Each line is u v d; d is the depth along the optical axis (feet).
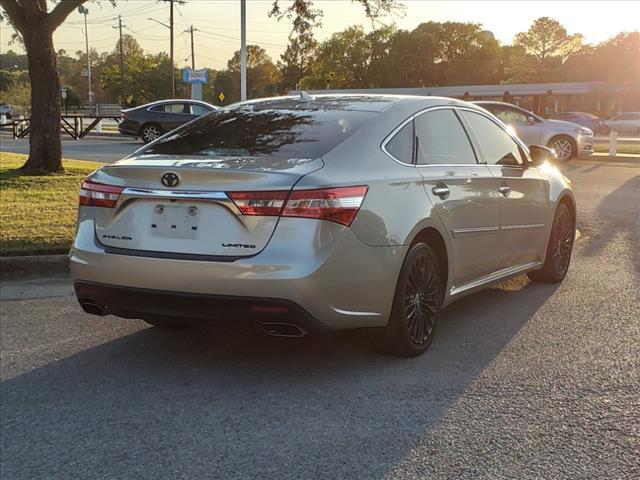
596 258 24.91
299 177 12.38
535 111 197.88
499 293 20.40
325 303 12.40
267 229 12.27
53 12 39.34
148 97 284.82
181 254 12.69
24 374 14.24
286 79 354.13
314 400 12.70
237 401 12.73
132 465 10.46
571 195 21.65
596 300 19.43
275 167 12.74
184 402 12.73
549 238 20.57
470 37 320.91
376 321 13.53
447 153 16.25
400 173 14.15
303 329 12.46
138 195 13.19
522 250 19.03
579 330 16.70
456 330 16.80
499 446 10.83
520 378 13.65
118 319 18.04
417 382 13.50
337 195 12.49
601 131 135.44
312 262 12.12
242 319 12.44
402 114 15.24
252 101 17.44
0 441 11.30
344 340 16.03
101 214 13.76
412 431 11.38
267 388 13.30
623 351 15.17
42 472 10.30
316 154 13.37
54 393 13.24
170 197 12.88
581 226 30.91
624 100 195.93
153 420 12.00
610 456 10.48
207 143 14.74
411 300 14.43
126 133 79.66
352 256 12.67
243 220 12.35
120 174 13.60
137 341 16.25
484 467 10.17
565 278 22.07
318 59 324.80
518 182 18.43
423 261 14.60
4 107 201.57
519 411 12.12
